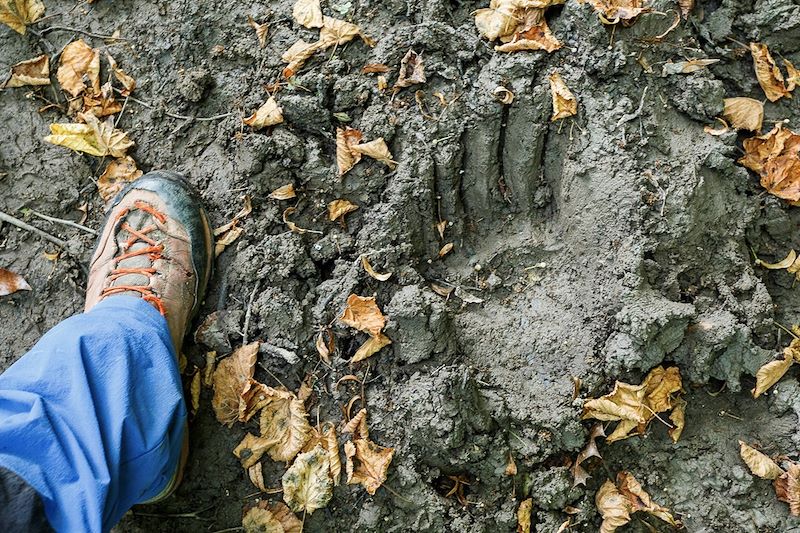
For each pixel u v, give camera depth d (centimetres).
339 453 129
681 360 134
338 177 139
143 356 111
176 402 111
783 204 143
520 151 140
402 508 128
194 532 132
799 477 131
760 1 148
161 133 147
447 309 137
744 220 139
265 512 130
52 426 96
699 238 135
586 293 137
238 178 142
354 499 129
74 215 146
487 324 140
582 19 138
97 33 152
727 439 137
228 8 150
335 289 136
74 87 149
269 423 131
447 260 146
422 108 140
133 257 132
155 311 123
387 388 133
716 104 139
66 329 109
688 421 138
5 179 146
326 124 141
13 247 144
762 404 138
